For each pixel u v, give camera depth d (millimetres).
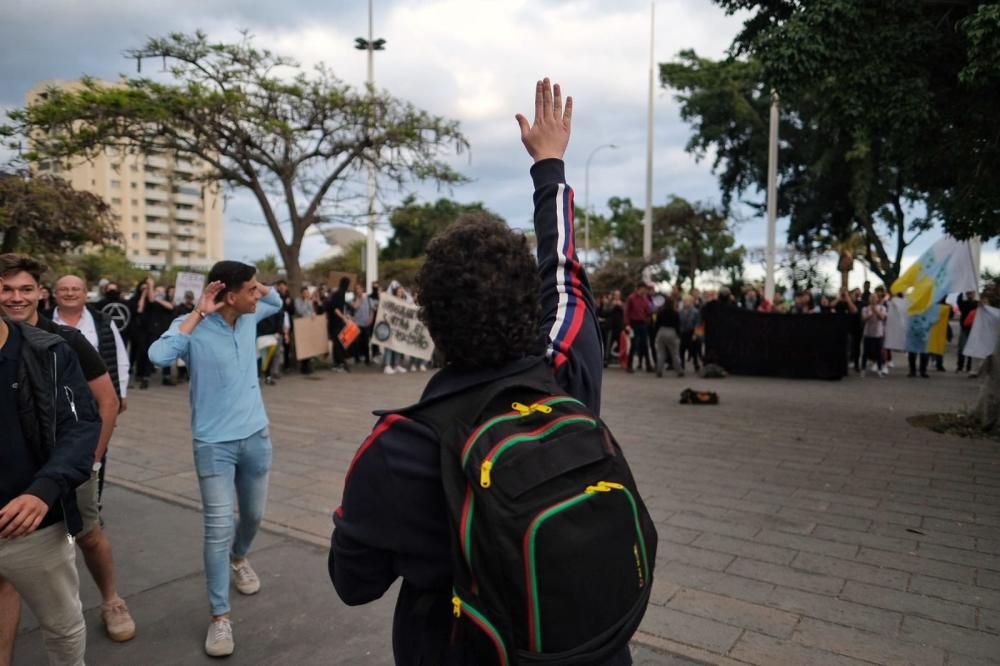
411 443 1278
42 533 2418
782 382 12844
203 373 3279
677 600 3641
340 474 6121
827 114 8383
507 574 1115
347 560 1352
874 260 26906
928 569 4035
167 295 13602
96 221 12312
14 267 3010
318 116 14406
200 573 4086
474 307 1295
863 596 3689
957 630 3330
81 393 2525
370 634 3391
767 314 13531
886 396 10961
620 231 51906
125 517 5020
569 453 1208
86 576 4051
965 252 12609
